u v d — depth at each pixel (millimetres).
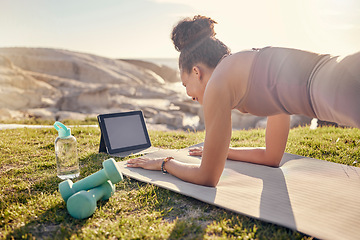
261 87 1750
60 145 2543
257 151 2836
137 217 1891
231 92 1849
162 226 1757
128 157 3182
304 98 1637
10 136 4230
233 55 1885
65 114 20250
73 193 1948
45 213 1918
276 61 1718
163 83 72125
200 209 1979
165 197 2154
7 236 1667
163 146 3895
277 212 1821
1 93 25938
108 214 1926
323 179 2414
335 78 1490
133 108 24266
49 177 2578
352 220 1738
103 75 63562
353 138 3881
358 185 2287
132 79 64812
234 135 4660
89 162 3000
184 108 21109
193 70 2055
